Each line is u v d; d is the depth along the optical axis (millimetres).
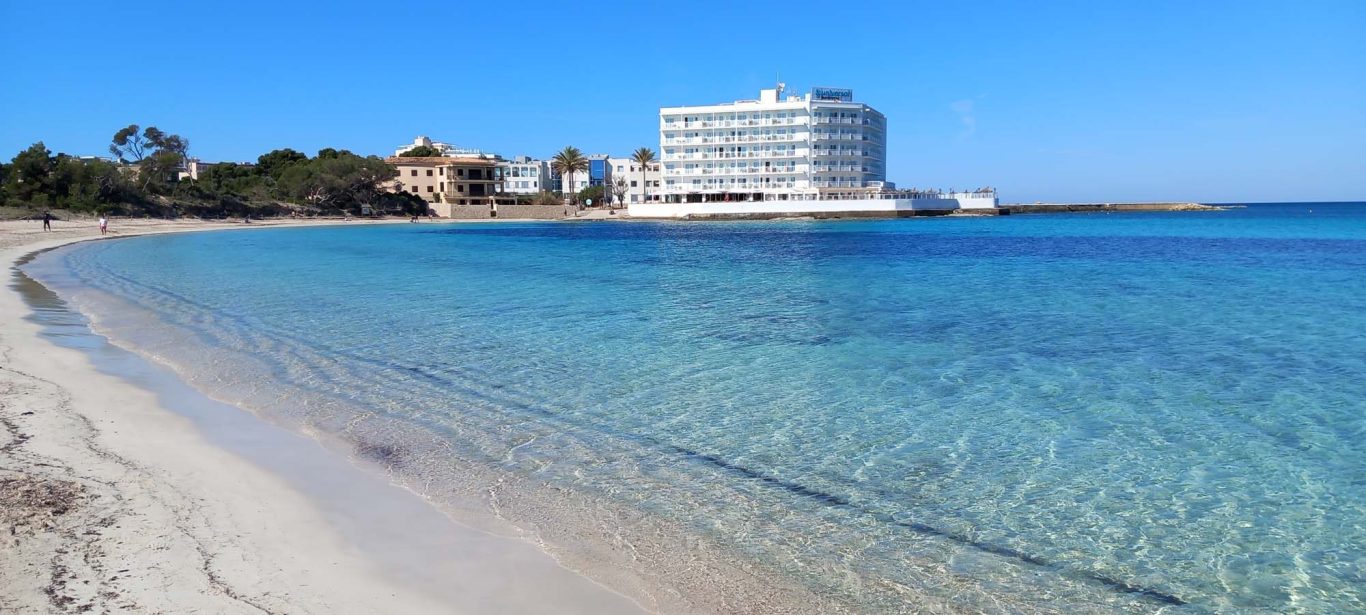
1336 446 11945
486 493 9602
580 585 7191
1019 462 11172
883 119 158375
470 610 6570
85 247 60062
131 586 6512
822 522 8969
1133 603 7281
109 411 12555
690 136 147125
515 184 191250
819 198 140625
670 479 10336
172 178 135375
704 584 7371
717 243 74688
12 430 11062
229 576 6844
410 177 157250
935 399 14734
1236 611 7168
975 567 7922
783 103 143625
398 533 8180
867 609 7012
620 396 14875
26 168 93438
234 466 10102
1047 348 19766
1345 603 7324
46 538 7363
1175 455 11531
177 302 28078
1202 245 64938
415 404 14094
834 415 13594
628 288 34375
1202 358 18500
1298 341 20594
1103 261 48500
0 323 21625
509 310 26938
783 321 24391
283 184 134625
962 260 50250
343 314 25609
